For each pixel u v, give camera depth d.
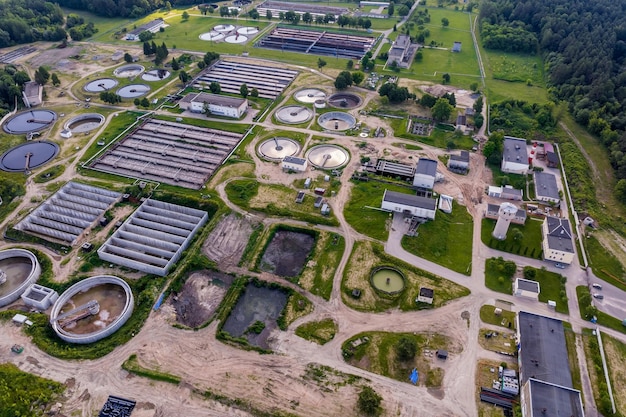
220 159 151.75
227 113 177.25
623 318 99.69
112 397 84.62
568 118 176.50
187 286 108.19
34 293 103.44
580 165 147.62
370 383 87.19
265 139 162.38
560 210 130.38
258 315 101.56
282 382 87.50
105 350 92.50
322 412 82.62
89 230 122.50
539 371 85.25
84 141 161.12
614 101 172.38
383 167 146.00
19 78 194.25
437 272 110.44
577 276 109.44
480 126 169.12
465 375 88.38
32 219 126.12
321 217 126.75
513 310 101.12
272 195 135.12
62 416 81.56
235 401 84.12
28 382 86.19
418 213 126.12
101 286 108.44
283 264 114.00
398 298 104.06
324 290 106.00
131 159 152.50
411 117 176.75
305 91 197.88
